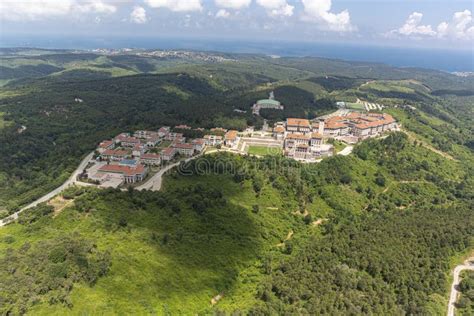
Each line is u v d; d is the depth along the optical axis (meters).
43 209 159.25
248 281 141.12
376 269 148.50
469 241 178.12
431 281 148.38
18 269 114.75
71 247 124.81
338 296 130.62
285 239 173.62
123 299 113.62
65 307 103.75
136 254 132.88
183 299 122.06
